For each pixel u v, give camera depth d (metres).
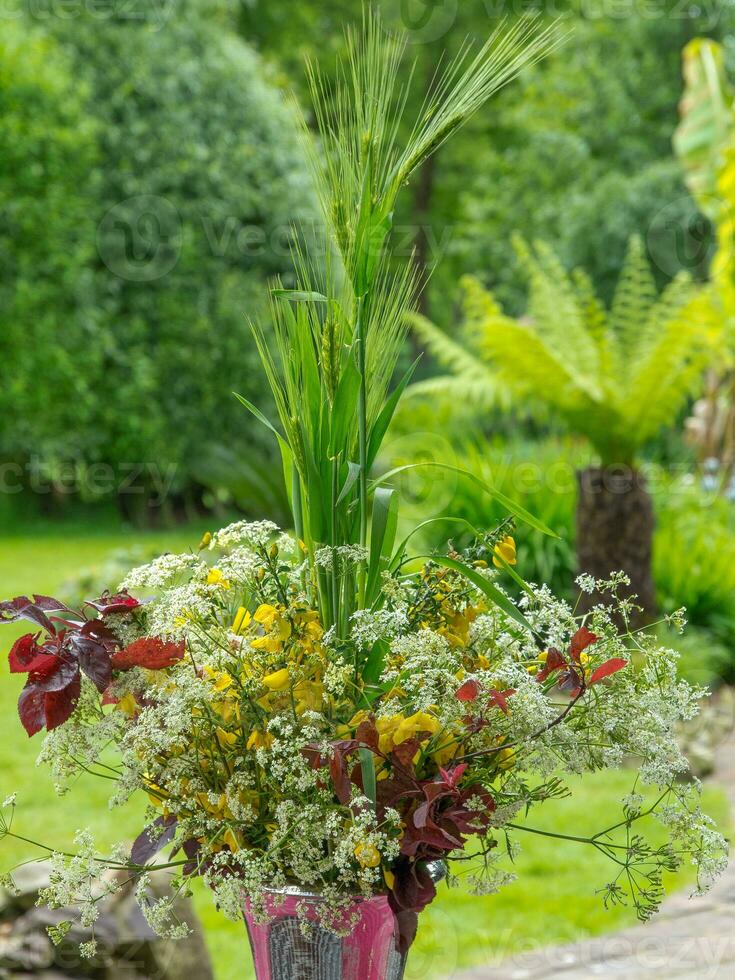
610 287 12.59
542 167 14.44
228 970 2.74
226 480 9.44
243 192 10.29
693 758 4.36
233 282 10.29
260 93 10.48
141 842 1.29
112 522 11.77
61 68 9.59
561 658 1.21
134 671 1.24
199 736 1.24
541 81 14.29
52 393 9.82
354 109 1.29
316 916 1.23
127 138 9.95
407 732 1.17
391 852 1.13
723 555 6.46
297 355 1.34
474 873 1.35
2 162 9.21
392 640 1.28
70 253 9.63
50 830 3.63
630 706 1.25
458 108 1.25
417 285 1.38
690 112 6.93
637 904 1.24
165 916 1.24
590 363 5.95
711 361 5.98
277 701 1.23
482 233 15.58
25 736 4.74
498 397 7.09
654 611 5.38
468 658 1.32
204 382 10.41
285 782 1.18
